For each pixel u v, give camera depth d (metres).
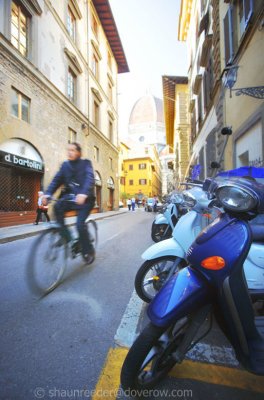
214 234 1.59
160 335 1.46
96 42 23.16
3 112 10.41
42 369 1.79
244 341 1.48
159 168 92.75
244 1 6.62
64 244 3.52
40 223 12.11
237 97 7.47
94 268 4.24
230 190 1.57
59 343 2.11
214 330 2.36
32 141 12.31
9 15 10.93
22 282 3.57
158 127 98.44
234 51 7.63
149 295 2.91
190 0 18.66
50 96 14.19
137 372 1.46
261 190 1.53
